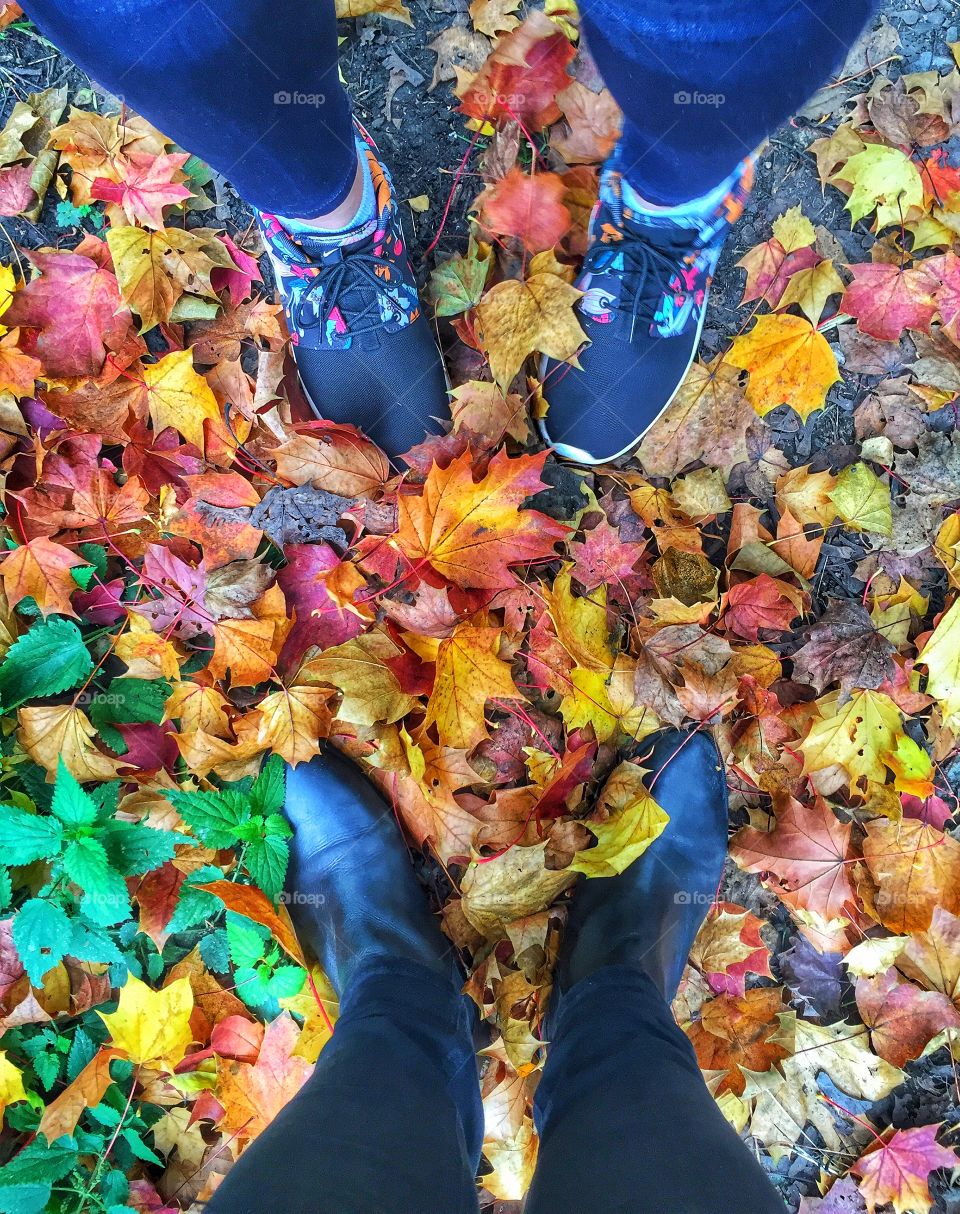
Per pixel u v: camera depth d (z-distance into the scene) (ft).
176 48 2.05
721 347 4.12
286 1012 3.72
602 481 4.08
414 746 3.55
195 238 3.90
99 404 3.80
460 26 4.06
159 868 3.72
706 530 4.08
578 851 3.69
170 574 3.75
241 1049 3.78
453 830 3.67
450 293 3.97
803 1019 4.06
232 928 3.66
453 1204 2.27
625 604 3.92
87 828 3.41
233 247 3.99
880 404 4.06
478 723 3.48
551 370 3.87
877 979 3.92
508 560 3.53
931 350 3.98
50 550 3.74
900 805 3.92
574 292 3.56
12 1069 3.59
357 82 4.10
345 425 3.63
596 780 3.99
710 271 3.77
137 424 3.84
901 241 4.04
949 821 4.11
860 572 4.07
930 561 4.07
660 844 3.83
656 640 3.73
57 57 4.05
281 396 3.92
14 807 3.57
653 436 3.97
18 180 3.98
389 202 3.67
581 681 3.72
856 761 3.87
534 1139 3.85
